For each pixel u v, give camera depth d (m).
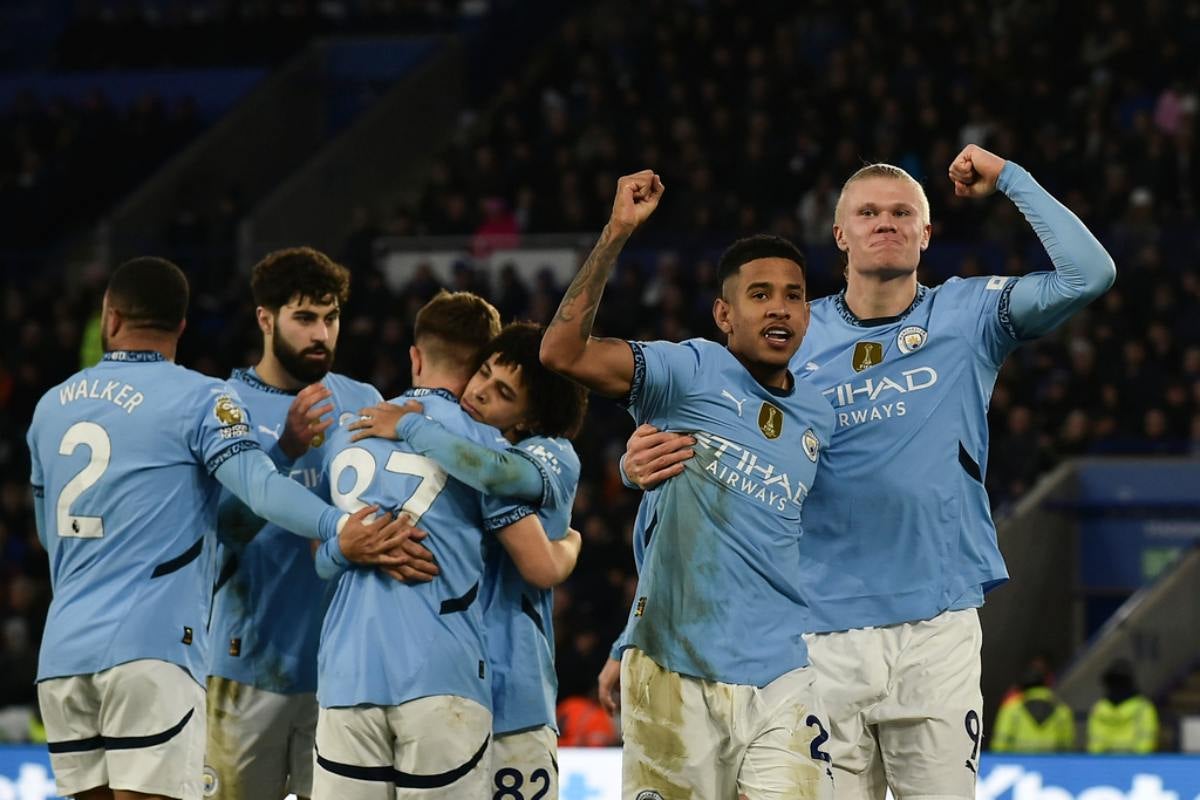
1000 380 26.80
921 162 30.80
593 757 16.67
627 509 24.59
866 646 8.91
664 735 8.44
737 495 8.41
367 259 30.55
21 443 29.12
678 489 8.49
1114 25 33.09
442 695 8.55
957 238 28.97
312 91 40.03
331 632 8.77
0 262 33.62
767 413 8.49
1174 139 29.86
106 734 8.94
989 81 31.97
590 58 36.03
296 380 10.04
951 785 8.80
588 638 22.12
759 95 33.50
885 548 8.91
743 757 8.36
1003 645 25.00
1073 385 27.14
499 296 28.64
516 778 9.07
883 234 8.91
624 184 8.09
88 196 36.25
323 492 9.84
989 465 26.50
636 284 27.98
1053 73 32.66
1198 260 28.14
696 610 8.39
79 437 9.09
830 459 8.95
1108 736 20.02
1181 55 32.41
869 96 32.44
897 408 8.88
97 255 32.94
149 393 9.11
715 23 36.34
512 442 9.31
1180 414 26.69
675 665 8.42
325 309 9.84
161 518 9.00
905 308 9.06
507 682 9.05
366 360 28.06
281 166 38.97
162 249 32.56
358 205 36.69
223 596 9.79
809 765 8.27
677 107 34.03
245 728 9.73
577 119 35.50
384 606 8.64
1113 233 28.44
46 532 9.38
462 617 8.72
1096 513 26.62
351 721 8.58
